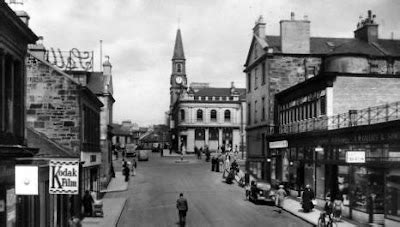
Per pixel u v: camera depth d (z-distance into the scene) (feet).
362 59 130.93
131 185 147.54
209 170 192.34
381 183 78.95
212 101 323.98
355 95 106.63
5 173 48.91
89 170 99.71
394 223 73.26
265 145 147.13
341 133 92.38
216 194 124.16
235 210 97.96
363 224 80.53
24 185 45.55
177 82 411.34
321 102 109.40
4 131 51.37
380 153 78.74
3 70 51.34
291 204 105.29
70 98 85.97
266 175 144.87
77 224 58.75
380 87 107.76
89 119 98.07
